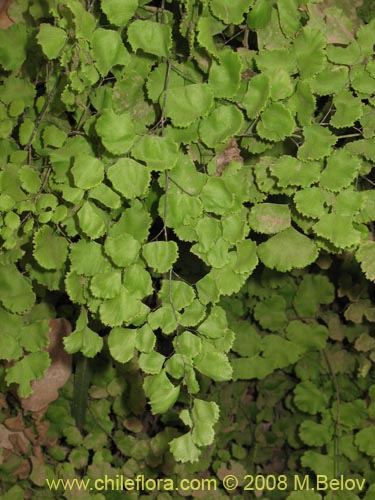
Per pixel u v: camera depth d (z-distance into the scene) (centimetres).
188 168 35
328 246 37
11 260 39
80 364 54
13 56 39
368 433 54
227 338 36
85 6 37
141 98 36
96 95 36
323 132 35
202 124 35
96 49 34
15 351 39
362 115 35
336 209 35
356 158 35
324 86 35
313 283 54
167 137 34
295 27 35
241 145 37
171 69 35
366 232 36
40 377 39
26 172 36
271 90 34
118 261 34
